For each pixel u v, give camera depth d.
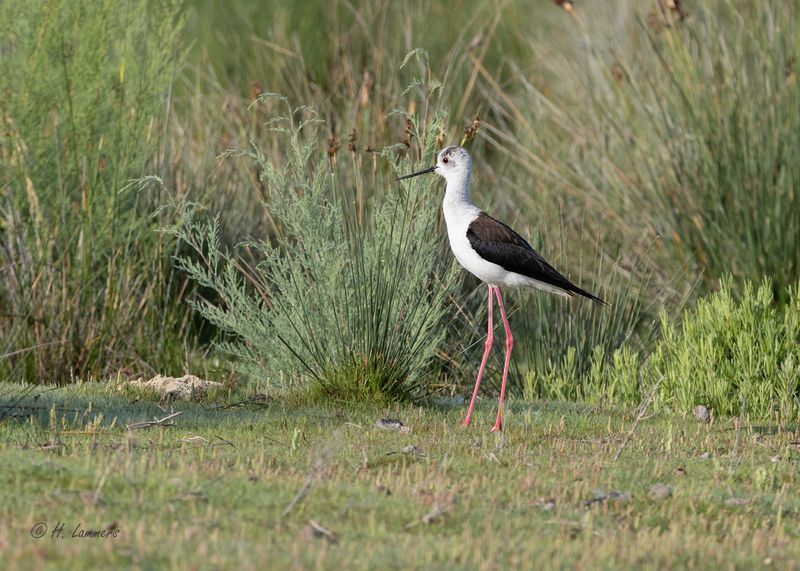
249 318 11.91
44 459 7.59
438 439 9.52
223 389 11.63
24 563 5.72
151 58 13.81
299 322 11.50
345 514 7.07
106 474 7.10
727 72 15.08
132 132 13.44
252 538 6.45
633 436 10.16
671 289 14.80
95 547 6.00
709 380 12.03
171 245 13.76
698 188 14.91
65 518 6.49
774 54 15.02
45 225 12.69
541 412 11.27
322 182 11.72
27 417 9.51
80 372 12.55
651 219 15.44
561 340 13.45
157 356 13.12
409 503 7.36
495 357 13.55
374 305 11.20
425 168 11.75
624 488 8.23
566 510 7.55
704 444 9.91
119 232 13.34
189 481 7.41
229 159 15.55
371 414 10.60
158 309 13.44
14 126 12.97
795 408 11.67
